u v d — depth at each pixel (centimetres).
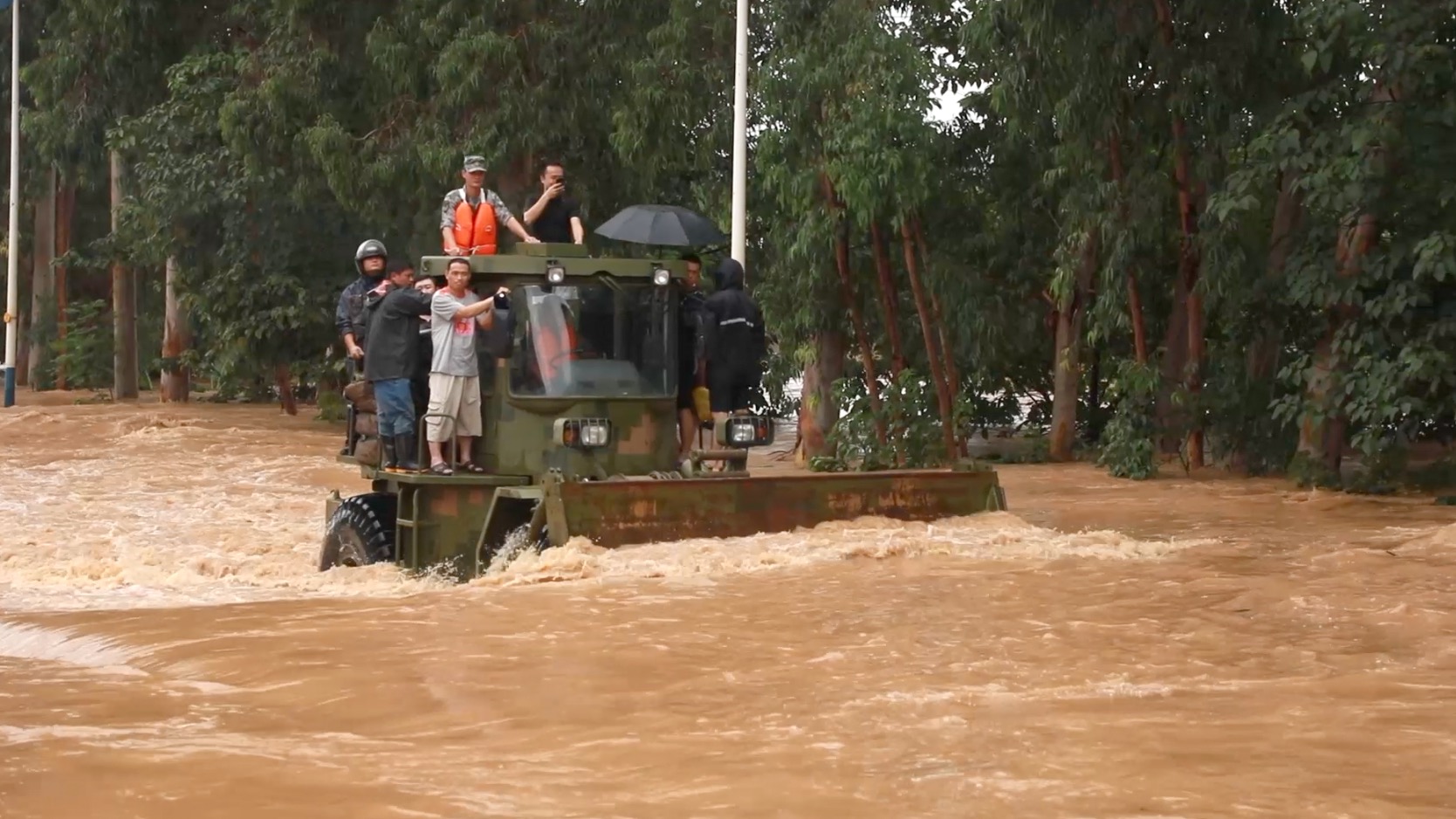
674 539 1311
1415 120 1895
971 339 2628
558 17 3125
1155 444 2534
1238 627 1027
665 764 717
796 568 1245
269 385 4444
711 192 2716
